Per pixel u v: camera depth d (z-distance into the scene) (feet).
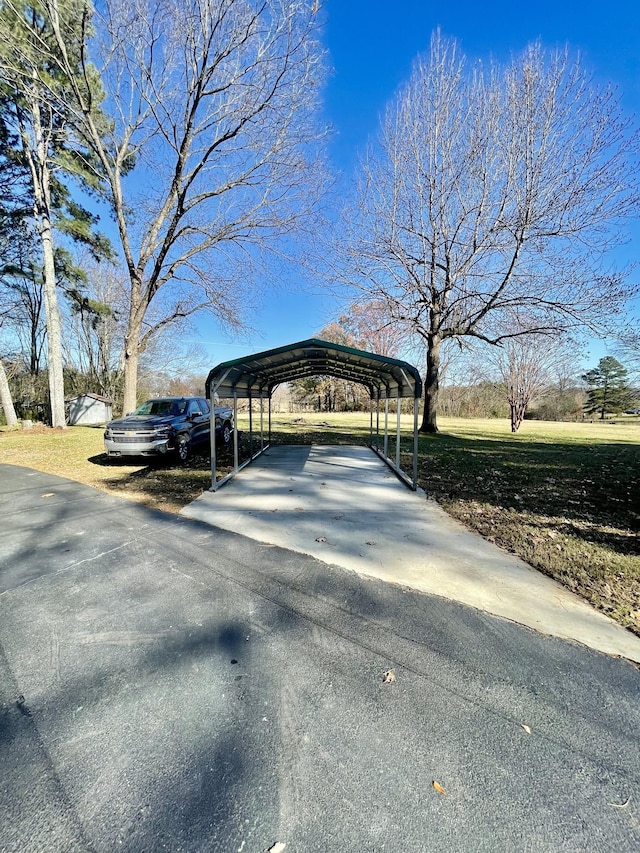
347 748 5.66
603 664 7.59
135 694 6.74
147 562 12.24
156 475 25.50
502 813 4.76
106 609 9.52
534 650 8.00
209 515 17.02
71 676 7.20
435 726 6.07
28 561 12.32
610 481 23.66
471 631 8.64
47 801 4.91
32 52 36.88
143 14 34.76
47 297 48.93
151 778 5.20
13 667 7.47
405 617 9.19
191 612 9.37
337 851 4.32
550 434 53.78
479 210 41.04
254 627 8.75
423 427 52.95
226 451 36.45
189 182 39.68
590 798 4.97
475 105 40.45
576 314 40.45
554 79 36.83
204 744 5.72
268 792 5.01
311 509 18.01
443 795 4.98
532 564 12.15
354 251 46.14
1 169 47.26
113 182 42.27
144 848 4.38
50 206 48.85
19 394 78.07
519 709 6.43
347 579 11.12
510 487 22.24
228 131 39.75
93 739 5.82
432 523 16.12
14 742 5.77
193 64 35.58
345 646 8.08
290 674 7.23
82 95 39.91
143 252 44.34
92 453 34.24
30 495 20.29
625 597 10.14
